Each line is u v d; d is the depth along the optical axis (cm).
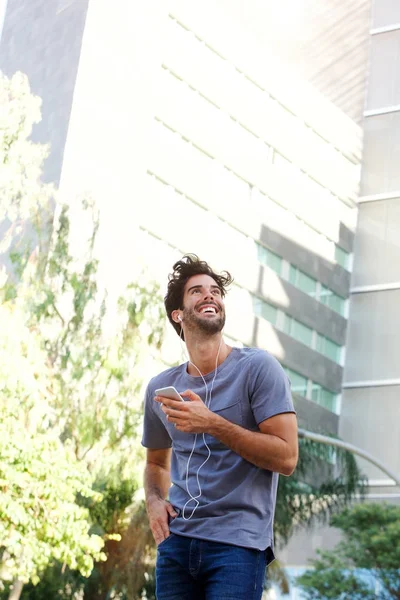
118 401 1809
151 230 2862
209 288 308
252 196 3250
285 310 3212
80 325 1919
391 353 3256
